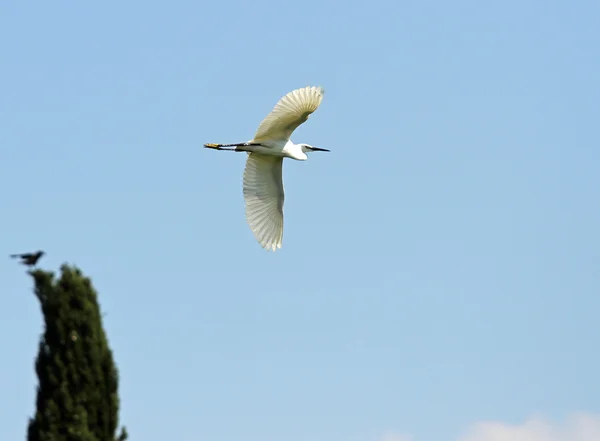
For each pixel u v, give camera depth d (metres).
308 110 23.83
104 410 19.36
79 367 19.28
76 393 19.22
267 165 25.23
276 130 24.33
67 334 19.41
